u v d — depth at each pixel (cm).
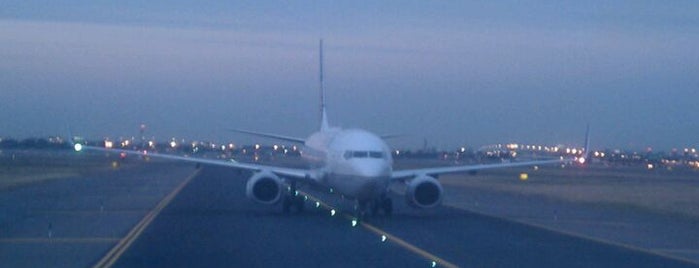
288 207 4703
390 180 4431
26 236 3409
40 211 4622
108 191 6469
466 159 18050
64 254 2850
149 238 3366
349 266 2598
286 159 15312
